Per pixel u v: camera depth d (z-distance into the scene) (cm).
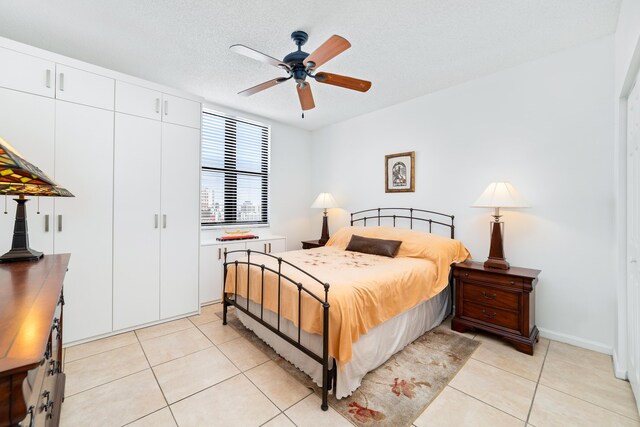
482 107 285
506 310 229
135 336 242
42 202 209
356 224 411
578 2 181
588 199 226
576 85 232
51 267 128
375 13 192
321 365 172
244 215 411
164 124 266
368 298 183
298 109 382
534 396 167
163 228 268
